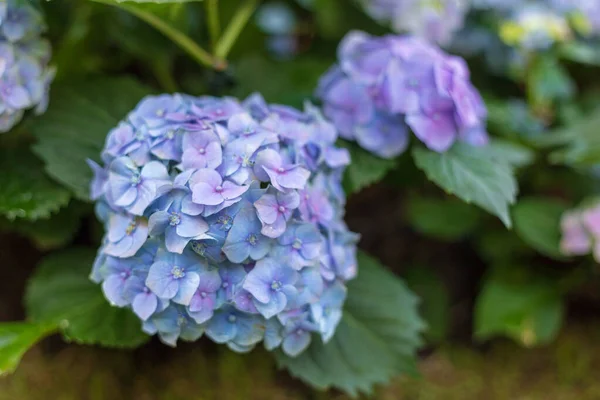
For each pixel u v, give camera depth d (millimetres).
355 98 917
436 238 1141
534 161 1079
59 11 979
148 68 1088
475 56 1164
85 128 920
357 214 1140
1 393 974
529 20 1064
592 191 1088
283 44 1150
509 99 1151
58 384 992
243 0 1020
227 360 1018
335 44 1126
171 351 1021
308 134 859
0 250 1036
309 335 856
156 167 817
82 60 987
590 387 1042
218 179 805
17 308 1023
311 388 1016
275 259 816
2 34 867
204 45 1028
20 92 872
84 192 894
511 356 1069
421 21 1059
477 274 1132
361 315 924
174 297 810
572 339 1088
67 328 880
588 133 1013
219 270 819
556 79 1092
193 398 995
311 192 844
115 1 856
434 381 1039
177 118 836
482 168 910
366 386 902
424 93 897
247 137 823
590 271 1055
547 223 1042
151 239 814
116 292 824
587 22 1098
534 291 1055
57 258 929
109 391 992
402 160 969
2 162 916
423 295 1074
